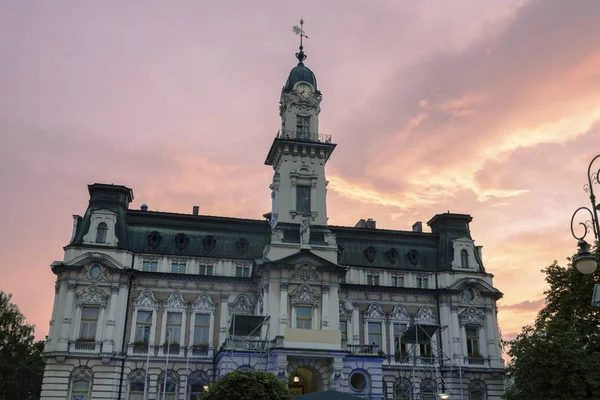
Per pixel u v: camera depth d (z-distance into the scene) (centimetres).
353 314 6888
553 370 4109
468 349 7000
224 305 6588
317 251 6388
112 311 6228
